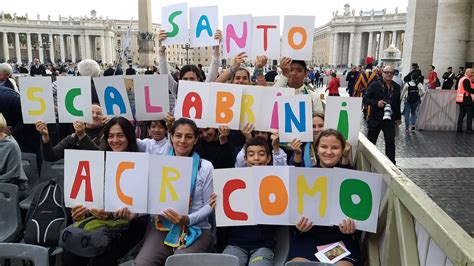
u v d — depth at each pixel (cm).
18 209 388
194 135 363
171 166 341
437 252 217
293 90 423
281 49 476
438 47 1551
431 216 212
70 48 11062
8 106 542
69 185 356
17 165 436
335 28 9169
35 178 499
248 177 333
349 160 378
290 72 479
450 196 577
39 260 287
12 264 364
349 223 318
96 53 10956
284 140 407
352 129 414
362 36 9125
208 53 8625
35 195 374
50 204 367
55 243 355
